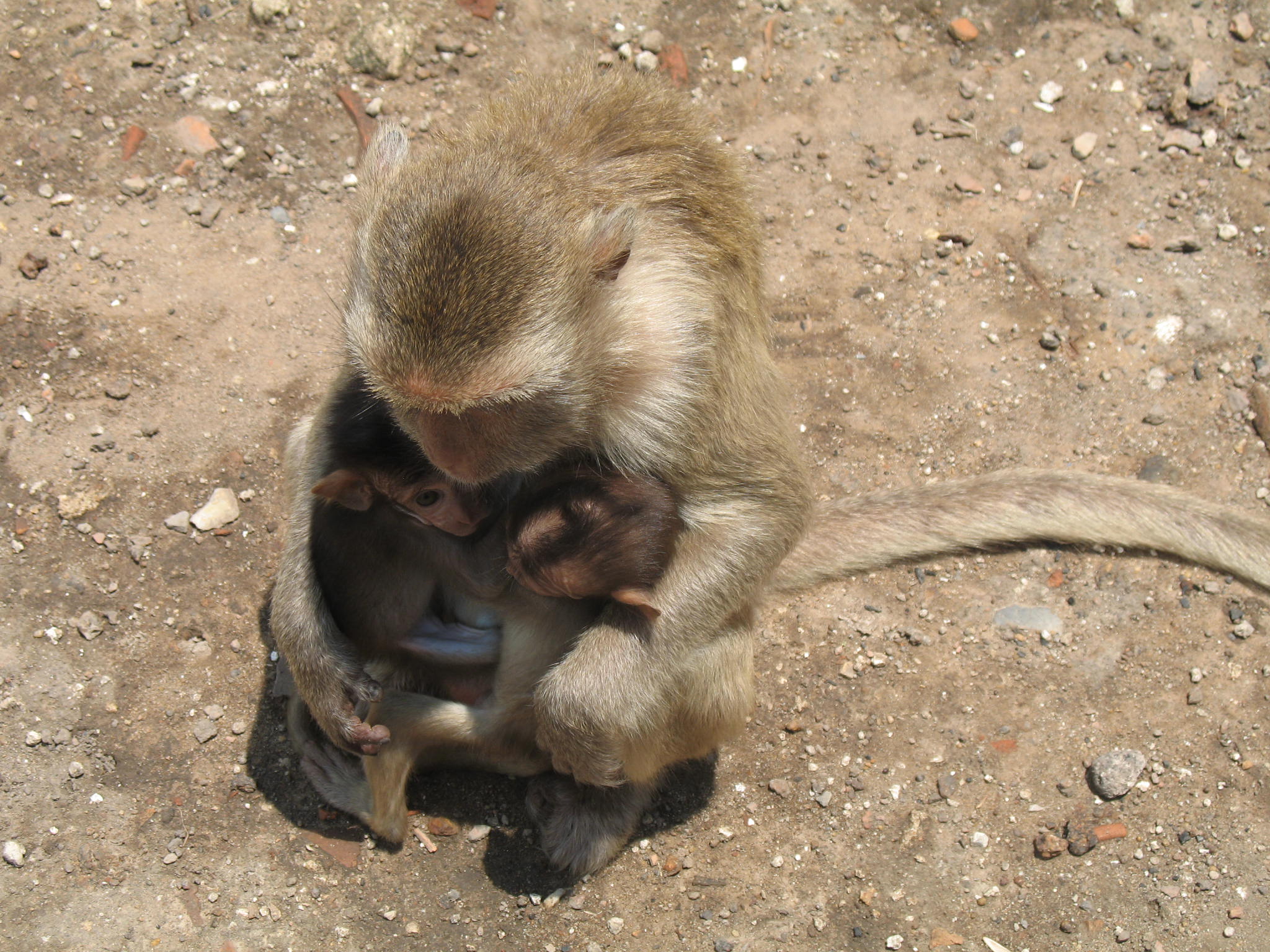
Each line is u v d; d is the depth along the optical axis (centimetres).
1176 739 118
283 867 113
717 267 108
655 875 115
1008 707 119
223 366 128
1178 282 134
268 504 123
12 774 114
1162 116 140
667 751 113
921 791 117
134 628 119
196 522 122
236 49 138
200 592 120
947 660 121
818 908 114
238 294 130
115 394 125
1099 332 132
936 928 113
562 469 110
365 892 113
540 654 113
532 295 102
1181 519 122
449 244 102
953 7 145
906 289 134
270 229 133
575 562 108
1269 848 115
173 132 135
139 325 128
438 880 114
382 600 112
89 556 120
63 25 137
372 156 108
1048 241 135
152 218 132
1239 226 136
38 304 128
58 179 133
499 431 104
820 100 141
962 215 137
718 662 112
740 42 143
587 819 114
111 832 113
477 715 114
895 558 124
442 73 140
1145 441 128
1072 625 122
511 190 103
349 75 139
